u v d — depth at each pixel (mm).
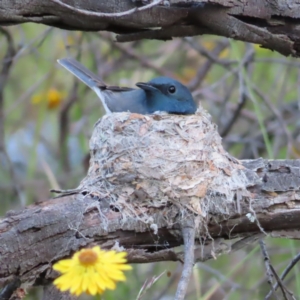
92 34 15477
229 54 16688
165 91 11859
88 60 16844
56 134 17688
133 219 8125
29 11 7965
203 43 17266
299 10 8398
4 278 7527
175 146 9289
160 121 9680
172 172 8836
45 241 7656
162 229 8344
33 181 15195
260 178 8602
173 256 8219
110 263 5633
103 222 8023
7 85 17625
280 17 8445
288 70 15438
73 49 16031
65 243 7777
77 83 15406
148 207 8383
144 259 8195
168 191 8453
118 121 9680
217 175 8680
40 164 17812
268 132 15289
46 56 15797
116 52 17469
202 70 15406
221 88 18094
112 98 12320
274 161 8742
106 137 9570
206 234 8508
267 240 14750
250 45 14227
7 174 17297
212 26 8445
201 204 8430
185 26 8500
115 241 8125
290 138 13258
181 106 11953
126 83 16125
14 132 18047
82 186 8648
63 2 8008
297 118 15195
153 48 18266
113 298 13172
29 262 7578
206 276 15000
